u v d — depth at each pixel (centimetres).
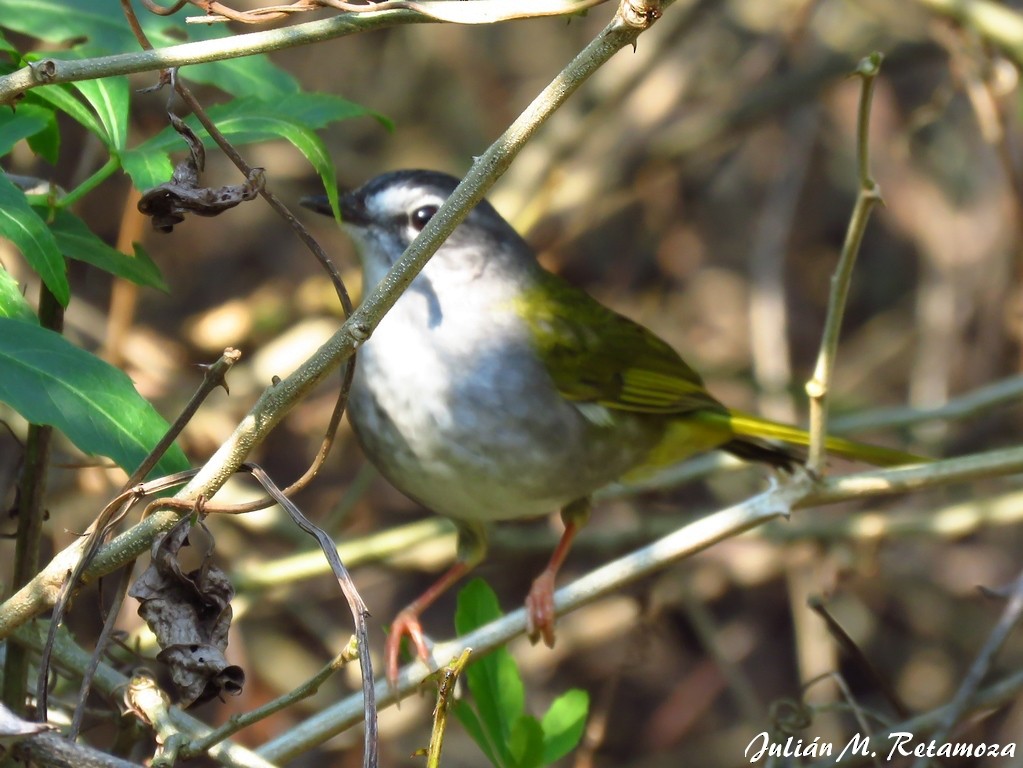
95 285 1274
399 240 857
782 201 1440
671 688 1373
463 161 1527
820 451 728
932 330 1433
